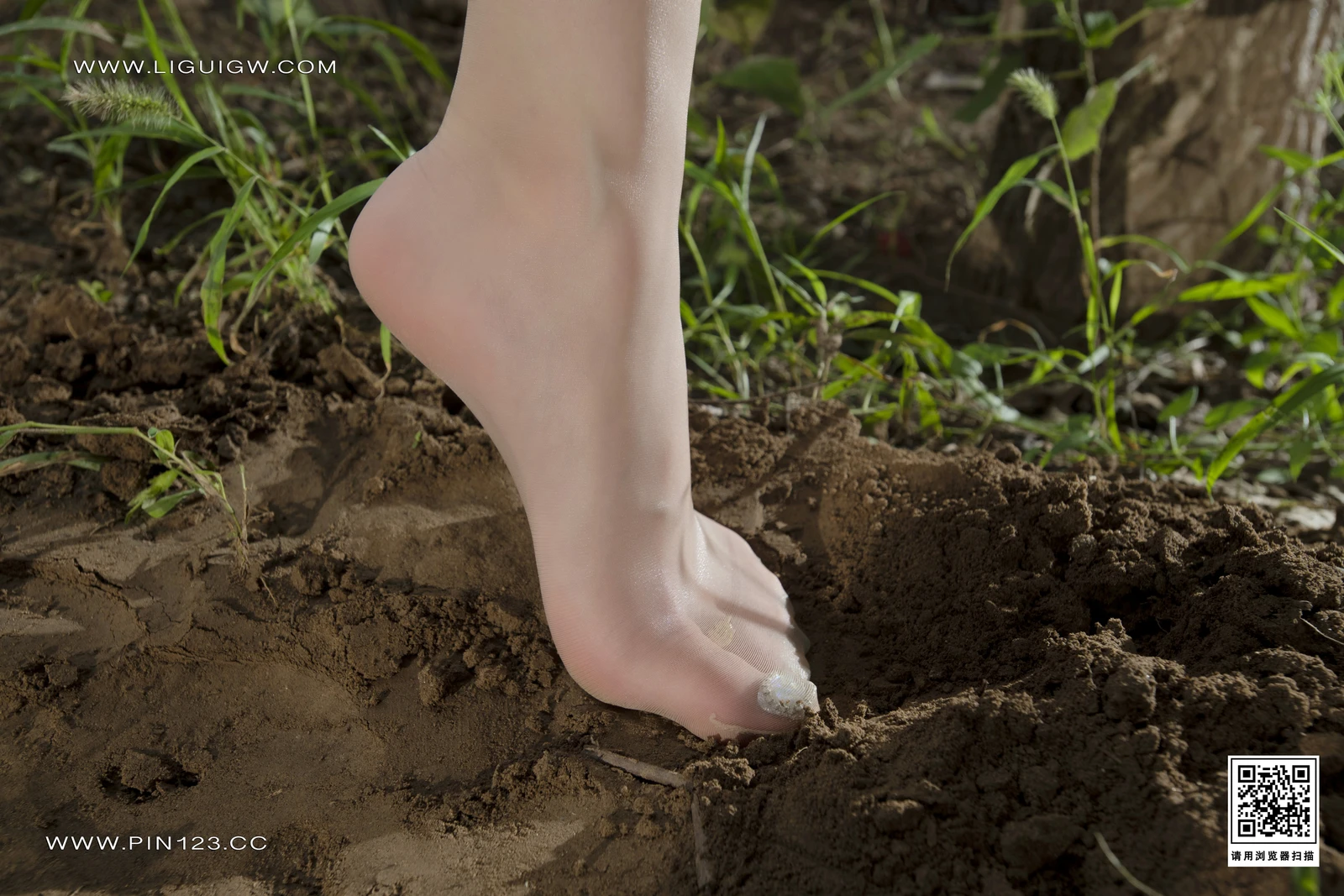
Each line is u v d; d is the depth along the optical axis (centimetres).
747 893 71
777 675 76
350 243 77
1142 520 82
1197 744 72
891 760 73
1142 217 110
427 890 73
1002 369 107
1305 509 94
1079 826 70
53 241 106
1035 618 80
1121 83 106
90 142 104
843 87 166
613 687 77
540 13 72
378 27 101
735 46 175
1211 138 106
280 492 86
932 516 84
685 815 74
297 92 135
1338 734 71
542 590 77
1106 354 98
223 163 96
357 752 78
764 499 87
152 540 83
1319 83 106
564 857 74
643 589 76
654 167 74
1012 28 110
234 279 91
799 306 109
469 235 75
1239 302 111
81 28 95
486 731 78
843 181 140
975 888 70
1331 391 91
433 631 80
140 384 92
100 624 81
